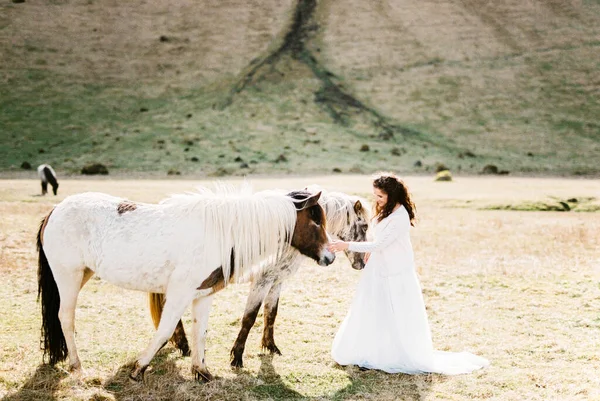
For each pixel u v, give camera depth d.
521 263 10.94
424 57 70.38
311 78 65.50
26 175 37.47
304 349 6.45
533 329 7.15
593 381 5.52
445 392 5.28
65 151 47.62
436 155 49.88
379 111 59.97
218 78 65.56
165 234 5.19
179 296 5.17
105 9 77.06
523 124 58.19
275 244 5.42
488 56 70.50
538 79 65.94
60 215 5.42
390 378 5.60
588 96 62.62
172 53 70.19
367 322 5.81
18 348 6.08
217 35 73.75
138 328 6.93
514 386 5.42
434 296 8.70
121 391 5.19
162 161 44.56
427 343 5.76
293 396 5.20
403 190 5.68
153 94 62.25
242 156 46.50
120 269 5.22
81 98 60.09
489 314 7.80
